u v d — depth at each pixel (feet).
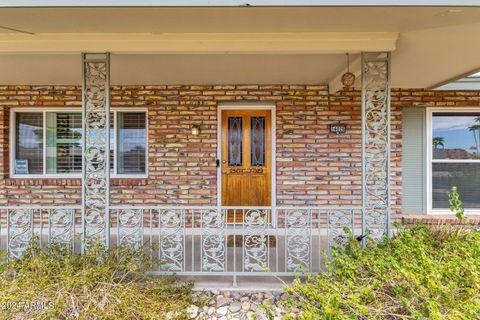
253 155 16.29
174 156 15.92
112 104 15.87
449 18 7.92
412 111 16.29
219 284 9.82
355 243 8.82
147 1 6.90
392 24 8.40
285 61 11.83
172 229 12.75
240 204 16.22
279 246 13.46
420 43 9.70
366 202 9.83
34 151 16.24
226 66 12.52
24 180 15.66
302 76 14.20
